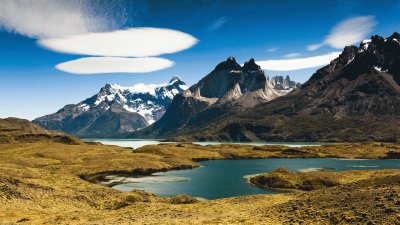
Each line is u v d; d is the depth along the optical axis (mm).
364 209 36656
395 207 34844
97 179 123875
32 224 45031
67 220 48750
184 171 150125
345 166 164875
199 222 42531
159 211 55812
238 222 41156
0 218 49531
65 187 79562
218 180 120562
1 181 67750
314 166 166375
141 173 141000
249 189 100875
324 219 36656
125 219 47031
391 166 163000
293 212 42938
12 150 193375
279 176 107938
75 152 191625
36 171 111688
